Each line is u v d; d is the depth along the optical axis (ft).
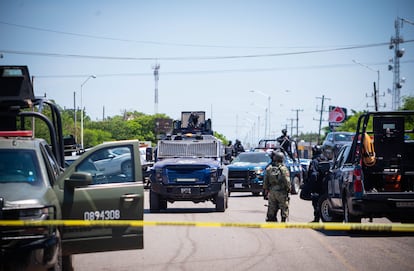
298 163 151.74
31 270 38.37
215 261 52.70
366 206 65.92
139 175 44.60
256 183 129.90
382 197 65.77
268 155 136.56
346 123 424.87
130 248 43.45
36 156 44.32
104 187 43.42
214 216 88.28
